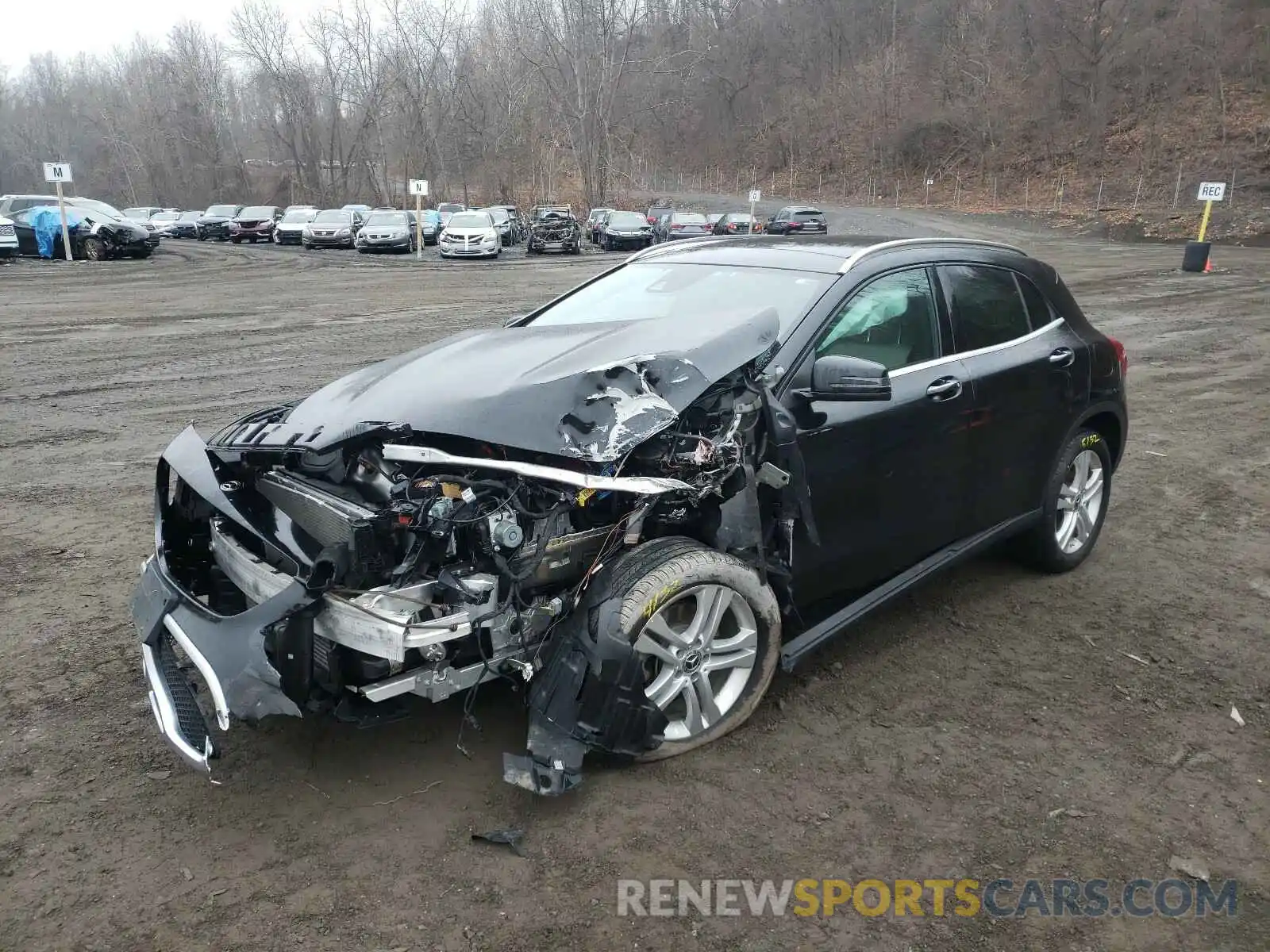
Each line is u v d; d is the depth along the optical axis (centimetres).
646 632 310
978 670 397
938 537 418
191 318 1446
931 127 6706
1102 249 3256
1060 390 463
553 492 303
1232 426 845
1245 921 261
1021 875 278
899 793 314
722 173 8294
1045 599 470
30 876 269
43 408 859
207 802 303
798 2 8675
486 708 356
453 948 246
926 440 393
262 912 257
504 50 5656
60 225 2570
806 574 362
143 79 7481
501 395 307
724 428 328
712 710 332
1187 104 5275
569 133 5150
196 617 299
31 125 8725
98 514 579
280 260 2786
